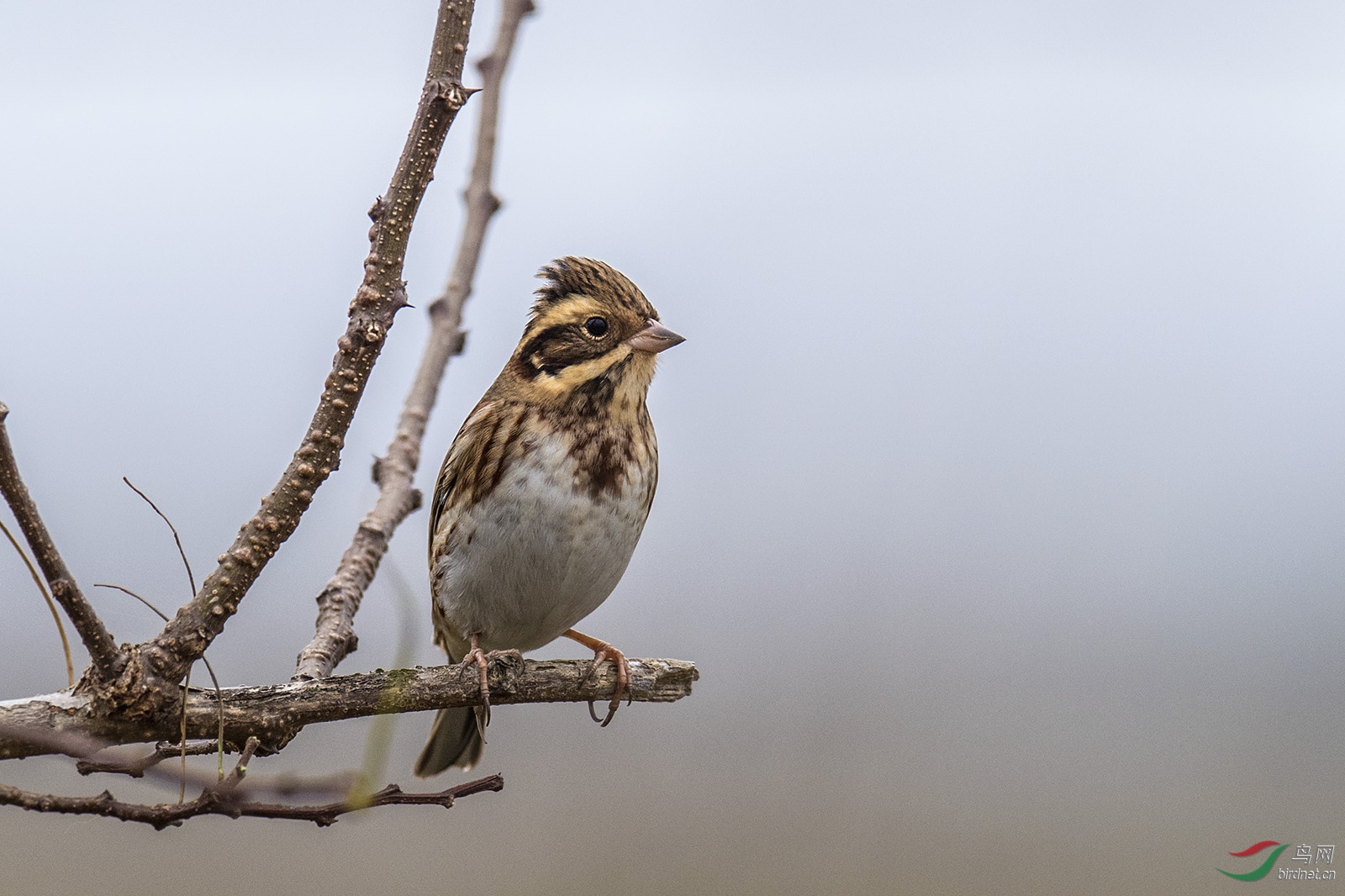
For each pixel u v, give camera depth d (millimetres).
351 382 6188
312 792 5477
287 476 6246
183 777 5520
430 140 6125
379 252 6176
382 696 6816
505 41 8414
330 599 8680
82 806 5336
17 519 5578
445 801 6020
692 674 8867
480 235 8703
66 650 5988
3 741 5836
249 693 6574
